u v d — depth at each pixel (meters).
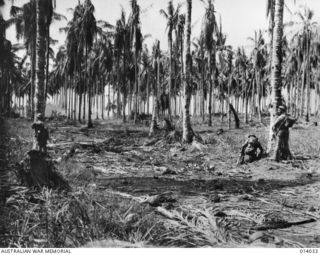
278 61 12.83
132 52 41.41
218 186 8.18
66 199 5.66
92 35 28.38
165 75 42.31
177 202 6.65
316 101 43.97
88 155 13.24
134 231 4.69
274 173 10.52
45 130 8.04
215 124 33.56
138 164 11.96
